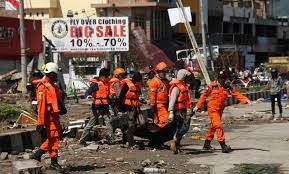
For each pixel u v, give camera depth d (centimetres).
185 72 1511
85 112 2528
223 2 7825
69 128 1853
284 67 5966
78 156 1482
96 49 4403
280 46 9088
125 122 1666
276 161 1393
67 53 4572
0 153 1552
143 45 5584
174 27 6406
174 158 1448
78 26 4412
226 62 5819
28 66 4553
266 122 2441
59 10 6275
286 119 2548
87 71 4625
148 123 1584
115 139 1750
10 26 4512
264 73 5897
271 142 1747
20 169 1182
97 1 6112
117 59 4538
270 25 8831
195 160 1416
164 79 1578
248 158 1438
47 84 1213
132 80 1597
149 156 1477
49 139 1238
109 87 1698
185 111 1507
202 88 3844
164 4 6184
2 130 1775
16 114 2145
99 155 1501
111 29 4375
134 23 5962
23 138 1658
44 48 4503
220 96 1538
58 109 1215
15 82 4350
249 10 8306
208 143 1575
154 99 1572
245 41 7975
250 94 3988
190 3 6662
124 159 1433
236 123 2394
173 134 1563
